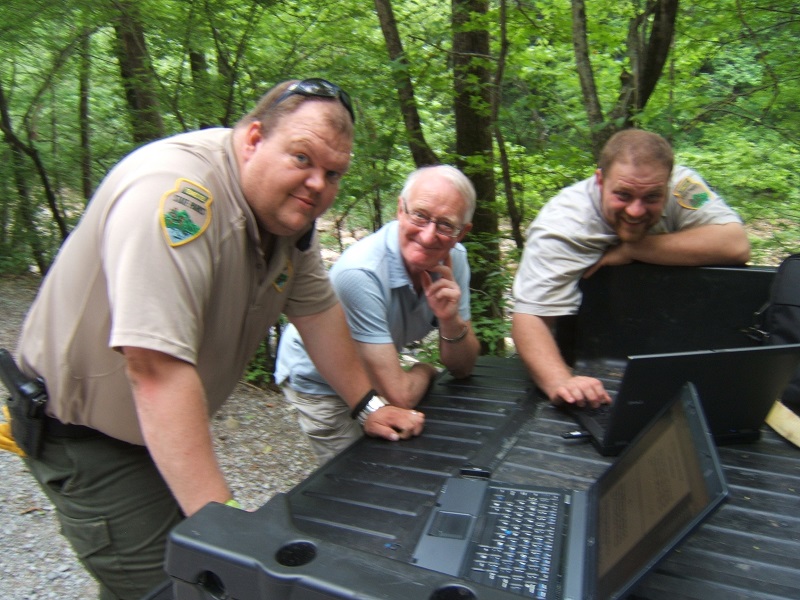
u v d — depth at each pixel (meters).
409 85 4.49
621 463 1.44
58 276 1.48
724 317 2.24
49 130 7.94
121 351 1.29
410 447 1.80
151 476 1.61
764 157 4.44
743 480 1.64
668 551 0.98
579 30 3.59
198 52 4.98
